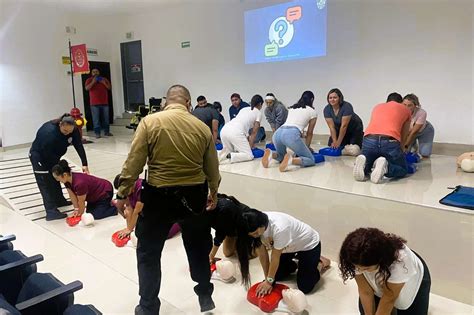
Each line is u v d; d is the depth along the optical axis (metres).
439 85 5.32
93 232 3.55
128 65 9.46
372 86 5.93
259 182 4.24
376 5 5.68
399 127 3.76
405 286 1.67
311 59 6.50
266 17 6.93
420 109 4.64
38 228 3.66
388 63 5.71
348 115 5.15
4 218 3.99
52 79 7.86
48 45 7.75
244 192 3.98
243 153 5.16
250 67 7.32
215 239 2.59
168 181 1.86
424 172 4.22
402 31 5.51
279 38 6.82
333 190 3.70
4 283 1.73
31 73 7.48
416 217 3.05
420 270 1.71
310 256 2.36
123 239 3.19
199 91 8.19
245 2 7.16
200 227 2.04
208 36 7.80
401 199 3.31
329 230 3.06
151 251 1.95
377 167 3.78
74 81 8.30
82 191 3.76
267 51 7.03
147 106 8.48
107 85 8.01
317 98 6.56
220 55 7.70
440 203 3.15
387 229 2.91
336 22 6.12
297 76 6.73
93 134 8.45
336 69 6.25
